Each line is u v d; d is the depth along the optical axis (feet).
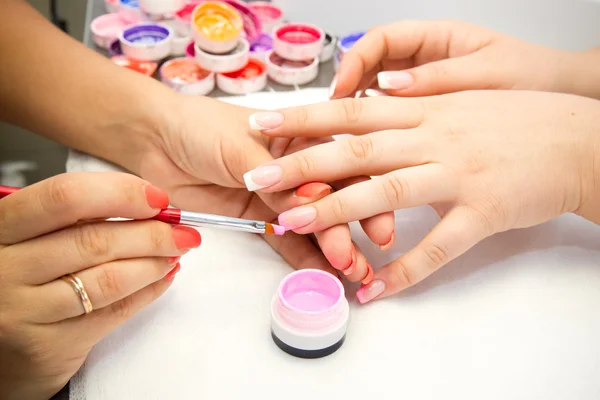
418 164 1.92
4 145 4.23
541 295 1.88
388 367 1.65
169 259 1.59
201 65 2.93
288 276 1.77
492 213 1.89
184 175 2.23
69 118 2.36
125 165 2.38
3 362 1.59
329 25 3.54
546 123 2.01
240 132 2.06
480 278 1.94
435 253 1.84
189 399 1.55
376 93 2.41
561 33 3.24
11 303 1.49
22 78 2.41
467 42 2.56
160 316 1.78
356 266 1.80
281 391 1.57
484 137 1.96
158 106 2.20
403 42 2.59
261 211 2.18
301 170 1.84
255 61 3.11
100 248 1.49
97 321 1.59
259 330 1.75
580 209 2.03
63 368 1.60
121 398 1.56
